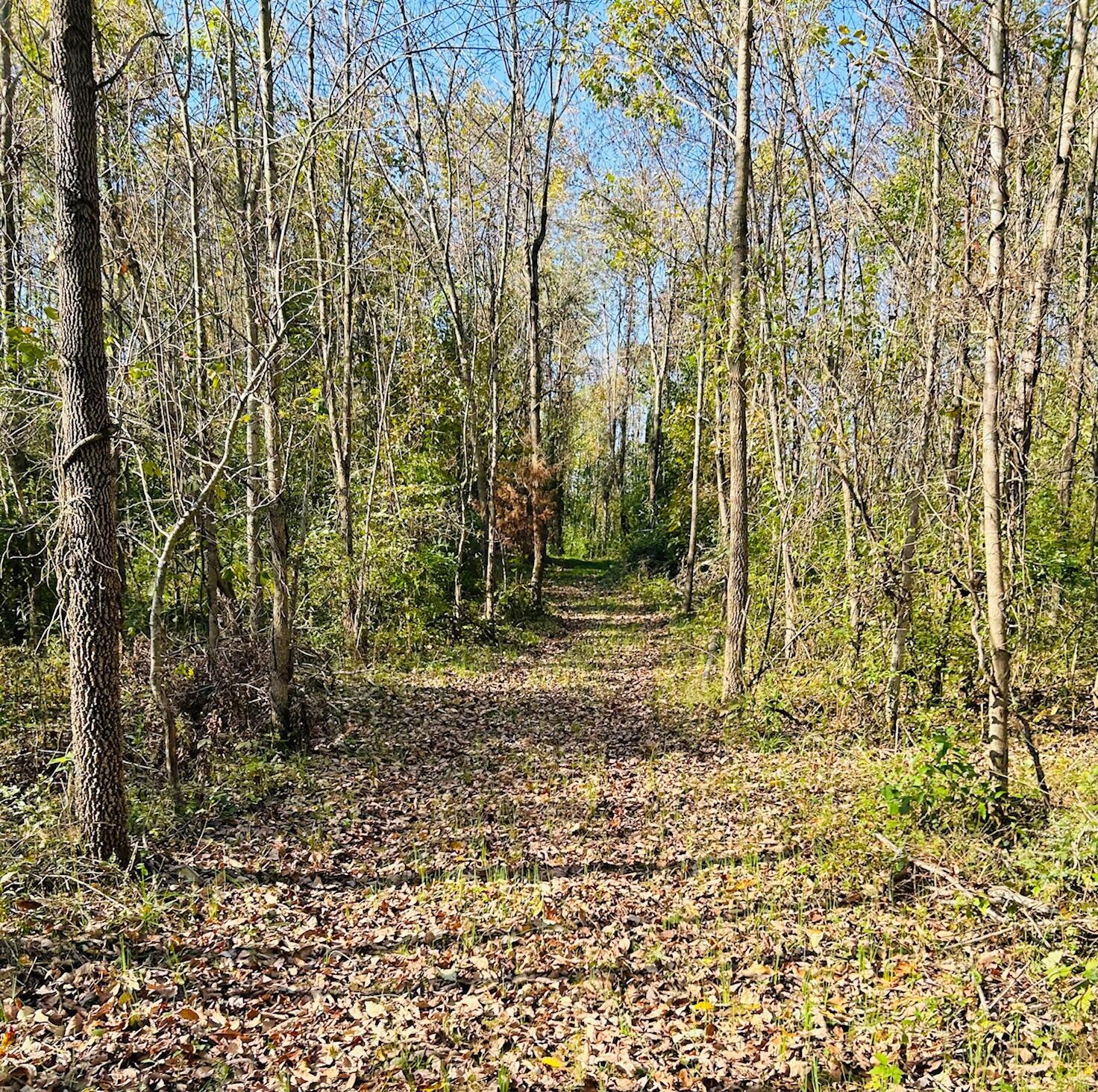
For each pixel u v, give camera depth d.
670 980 4.62
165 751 7.26
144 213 8.48
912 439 9.38
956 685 8.64
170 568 9.34
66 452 5.25
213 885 5.55
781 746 8.98
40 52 8.27
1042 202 7.75
